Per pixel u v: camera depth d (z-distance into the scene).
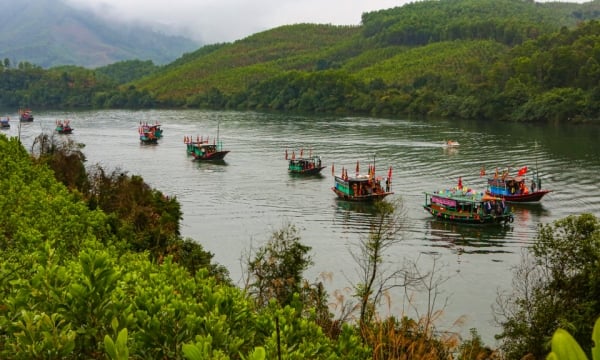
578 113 140.88
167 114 193.75
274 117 175.12
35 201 25.19
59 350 7.02
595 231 26.77
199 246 36.12
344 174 77.06
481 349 24.56
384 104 177.88
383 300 38.03
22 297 8.25
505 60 195.62
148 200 49.34
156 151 112.81
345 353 9.76
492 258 49.53
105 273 7.89
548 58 167.38
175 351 7.79
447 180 81.31
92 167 79.75
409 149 106.88
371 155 101.69
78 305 7.70
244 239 55.34
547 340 23.91
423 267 46.91
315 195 75.06
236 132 138.62
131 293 10.52
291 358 8.40
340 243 53.62
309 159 89.62
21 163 40.09
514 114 149.38
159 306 8.11
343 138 123.00
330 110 190.12
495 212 61.91
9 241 18.64
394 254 50.28
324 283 41.88
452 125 142.88
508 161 93.00
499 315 36.69
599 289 24.92
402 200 70.88
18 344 7.24
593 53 160.75
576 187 75.62
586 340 23.52
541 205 68.38
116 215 36.31
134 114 195.38
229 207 68.31
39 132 140.88
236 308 9.18
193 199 72.44
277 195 75.00
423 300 39.53
